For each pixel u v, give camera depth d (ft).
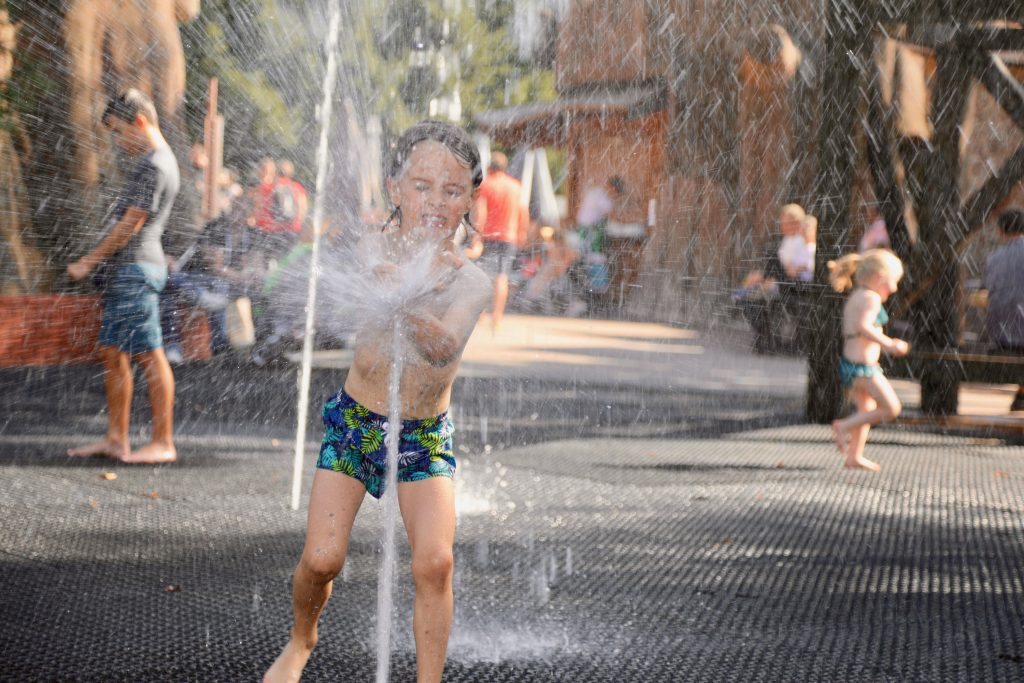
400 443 10.23
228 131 40.45
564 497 20.52
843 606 14.24
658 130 72.08
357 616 13.37
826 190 34.17
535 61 74.02
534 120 73.46
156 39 38.37
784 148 63.77
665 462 24.71
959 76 36.06
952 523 19.33
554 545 16.97
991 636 13.15
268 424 28.17
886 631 13.25
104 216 37.42
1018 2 35.63
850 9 34.68
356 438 10.30
